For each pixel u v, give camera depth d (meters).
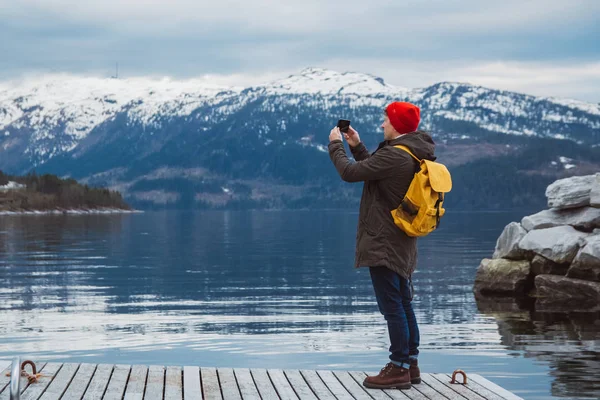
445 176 5.45
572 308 15.26
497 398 5.37
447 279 22.34
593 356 9.71
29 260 30.58
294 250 38.09
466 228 69.00
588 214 18.16
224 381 5.75
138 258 32.03
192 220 111.38
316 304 16.50
